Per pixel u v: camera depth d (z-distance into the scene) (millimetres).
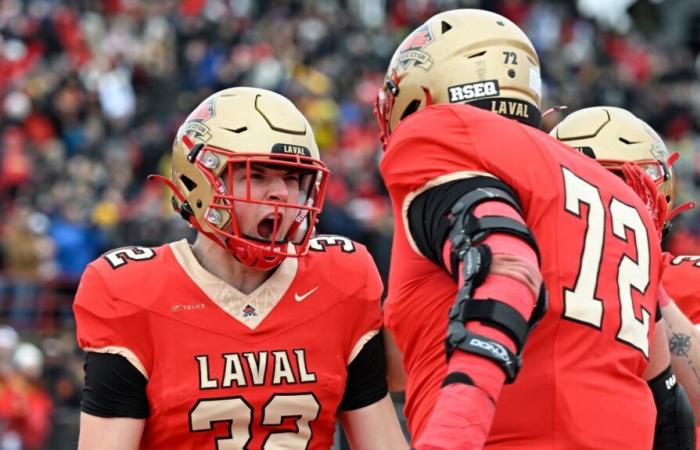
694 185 65688
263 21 75500
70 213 50438
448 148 9680
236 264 12203
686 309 15188
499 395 9422
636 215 10375
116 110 65625
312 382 12047
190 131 12227
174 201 12797
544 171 9836
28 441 33750
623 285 9922
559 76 78312
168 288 12008
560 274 9625
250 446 11867
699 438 14148
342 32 77312
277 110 12188
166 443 11867
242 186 11906
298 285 12289
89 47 68875
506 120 10039
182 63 70625
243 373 11891
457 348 8656
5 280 42875
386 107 11312
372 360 12508
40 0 71438
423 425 9969
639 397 9797
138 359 11812
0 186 53625
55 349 39969
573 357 9562
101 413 11781
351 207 53250
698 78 84125
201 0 76500
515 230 9023
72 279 44312
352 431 12617
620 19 96188
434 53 10852
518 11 86688
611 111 14203
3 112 59719
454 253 9141
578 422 9469
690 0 97438
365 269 12633
